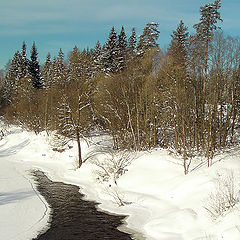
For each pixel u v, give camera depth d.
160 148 29.16
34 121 46.44
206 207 15.64
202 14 26.28
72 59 32.06
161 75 28.27
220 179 18.34
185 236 13.76
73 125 31.08
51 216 17.67
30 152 40.22
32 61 61.09
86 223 16.50
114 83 32.06
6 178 27.81
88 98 32.84
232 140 27.31
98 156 30.86
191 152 25.59
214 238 12.55
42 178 28.52
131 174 24.44
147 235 14.76
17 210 18.55
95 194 22.78
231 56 25.62
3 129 54.62
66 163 34.56
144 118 30.34
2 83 76.12
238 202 14.34
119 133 32.47
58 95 38.75
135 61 31.20
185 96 24.20
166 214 16.78
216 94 24.02
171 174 22.50
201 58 25.81
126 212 18.27
